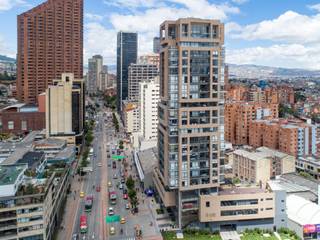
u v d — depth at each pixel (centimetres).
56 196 14788
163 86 15112
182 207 14600
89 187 19988
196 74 14238
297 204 15425
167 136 14562
